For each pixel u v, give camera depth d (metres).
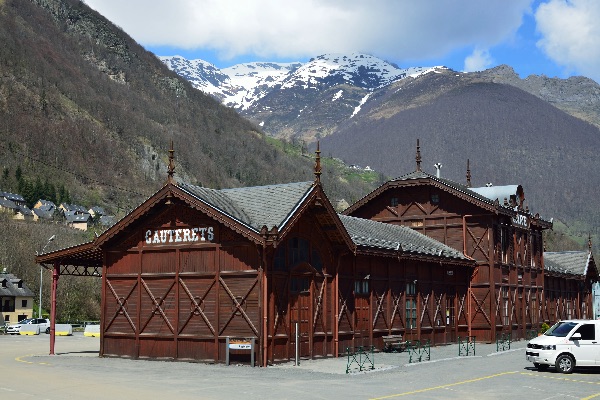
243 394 21.47
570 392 23.41
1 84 188.38
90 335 63.19
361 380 25.64
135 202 169.12
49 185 159.25
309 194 31.55
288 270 31.23
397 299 39.84
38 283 97.12
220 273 30.58
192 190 31.78
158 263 32.19
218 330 30.34
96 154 182.75
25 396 20.75
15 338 59.50
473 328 47.81
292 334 31.36
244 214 31.61
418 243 44.34
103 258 33.53
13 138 173.88
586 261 67.31
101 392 21.53
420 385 24.50
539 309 55.91
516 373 28.23
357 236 37.44
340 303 34.91
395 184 50.78
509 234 51.56
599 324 28.98
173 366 29.39
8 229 101.38
